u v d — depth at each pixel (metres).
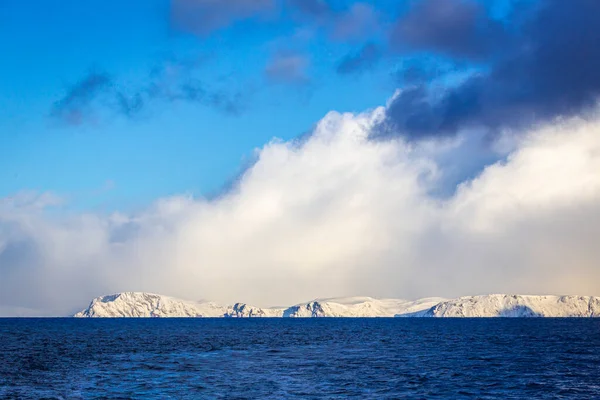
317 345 182.62
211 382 90.81
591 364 116.00
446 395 78.81
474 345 178.38
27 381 92.19
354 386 86.62
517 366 112.62
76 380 93.19
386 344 186.88
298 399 75.44
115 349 161.62
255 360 128.12
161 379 94.31
